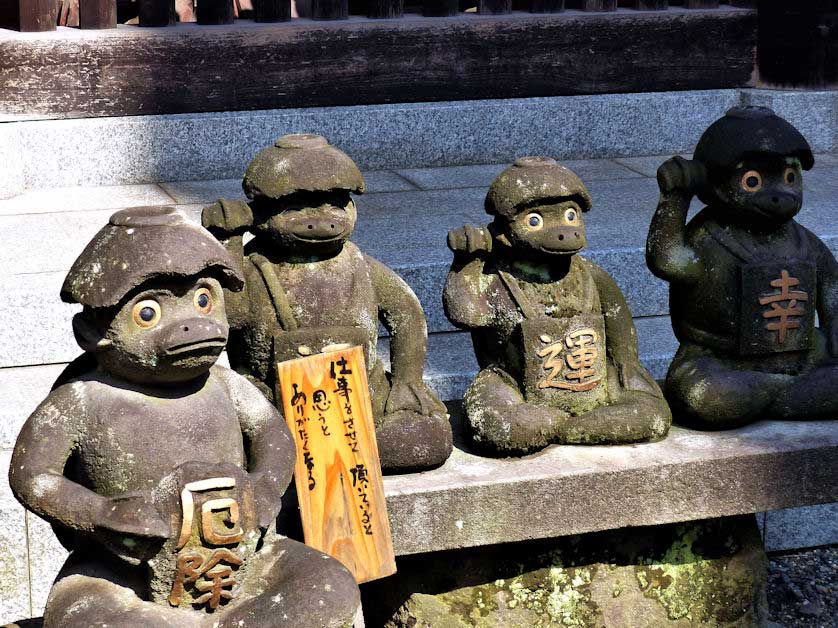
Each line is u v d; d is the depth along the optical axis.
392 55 7.11
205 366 3.14
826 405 4.25
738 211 4.14
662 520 4.02
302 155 3.78
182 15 7.42
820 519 5.19
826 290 4.35
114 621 3.04
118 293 3.03
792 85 7.55
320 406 3.74
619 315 4.19
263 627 3.10
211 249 3.12
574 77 7.45
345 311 3.84
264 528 3.15
